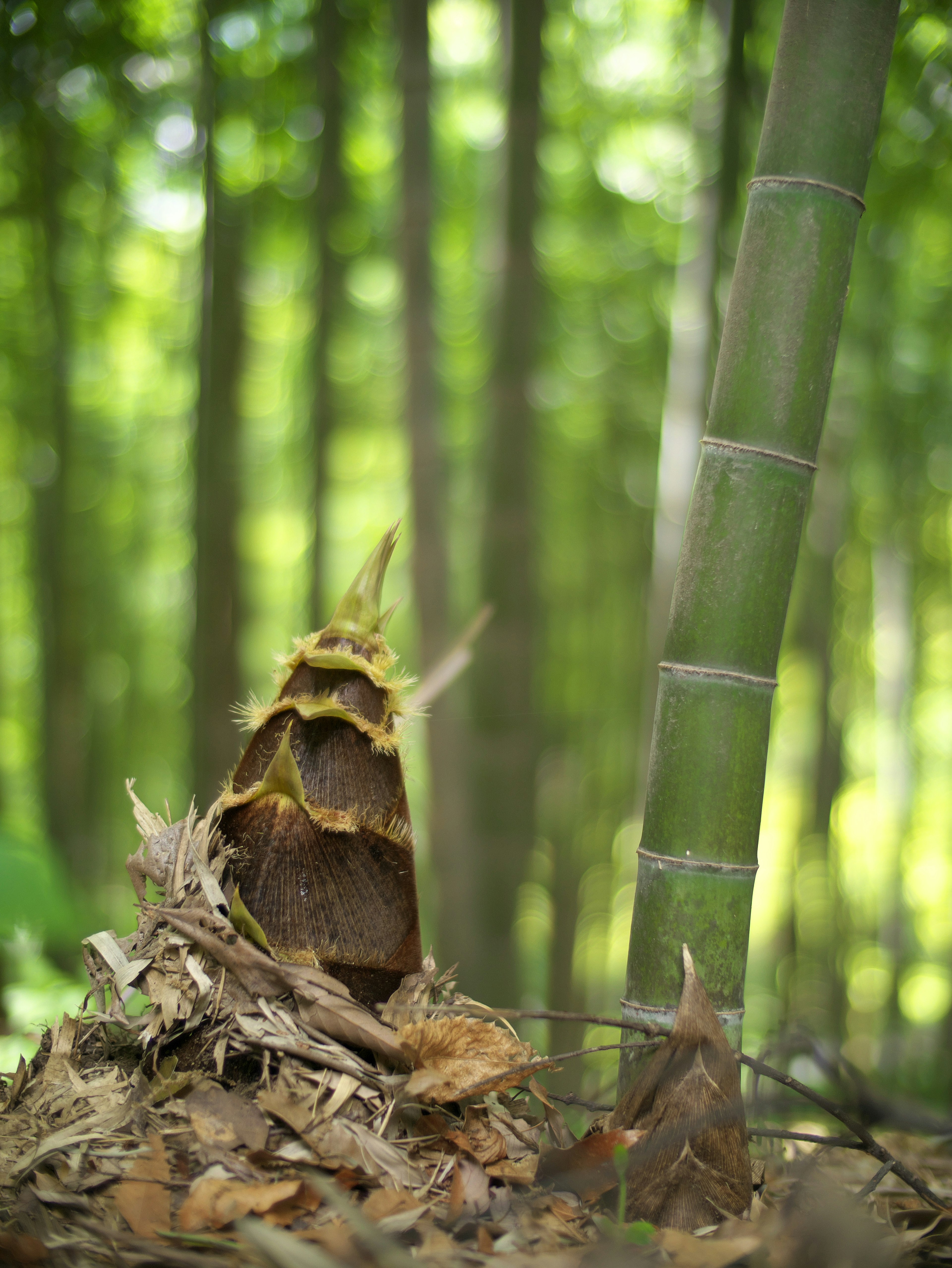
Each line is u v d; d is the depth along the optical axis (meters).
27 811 8.57
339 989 1.52
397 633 9.11
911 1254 1.54
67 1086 1.57
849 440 6.79
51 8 3.87
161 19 4.29
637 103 5.71
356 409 7.83
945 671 9.77
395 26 4.58
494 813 4.16
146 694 10.21
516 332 4.27
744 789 1.61
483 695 4.20
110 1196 1.40
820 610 7.13
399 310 4.95
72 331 6.34
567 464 8.59
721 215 4.07
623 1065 1.64
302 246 6.71
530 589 4.22
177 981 1.52
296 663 1.65
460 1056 1.52
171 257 6.44
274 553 9.58
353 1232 1.32
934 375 6.73
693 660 1.62
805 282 1.63
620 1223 1.42
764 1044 2.41
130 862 1.63
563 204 6.77
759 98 4.29
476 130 6.61
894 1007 7.71
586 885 9.55
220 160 4.82
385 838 1.59
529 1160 1.59
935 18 3.34
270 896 1.56
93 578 8.54
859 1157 2.30
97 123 4.79
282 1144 1.46
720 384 1.67
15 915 1.46
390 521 9.07
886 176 4.87
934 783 9.91
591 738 9.50
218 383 4.45
